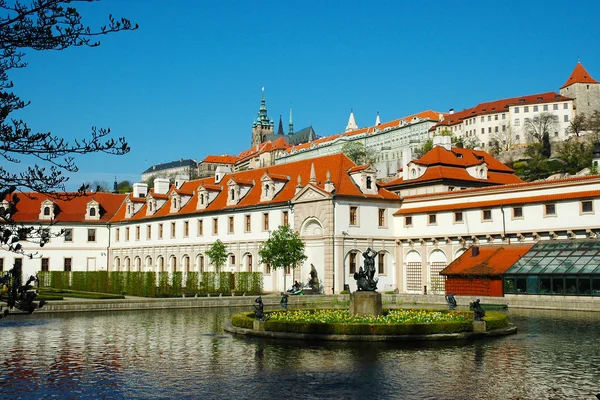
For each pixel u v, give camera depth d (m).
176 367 27.28
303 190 74.88
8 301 11.70
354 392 22.03
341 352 30.39
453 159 94.25
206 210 91.12
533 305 56.94
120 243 110.62
